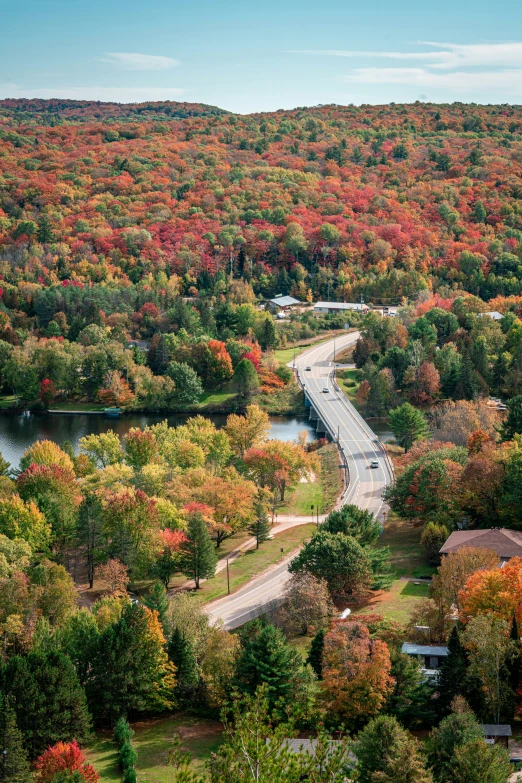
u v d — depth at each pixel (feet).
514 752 306.96
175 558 523.70
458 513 540.11
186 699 378.73
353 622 359.46
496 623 343.87
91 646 376.07
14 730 312.50
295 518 640.58
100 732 361.10
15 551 495.00
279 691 341.62
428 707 339.57
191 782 194.49
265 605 475.72
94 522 514.27
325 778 193.47
